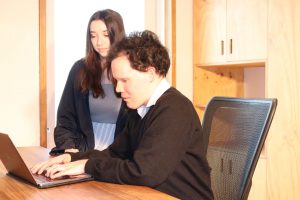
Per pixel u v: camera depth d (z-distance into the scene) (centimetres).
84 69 200
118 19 200
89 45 201
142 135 121
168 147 108
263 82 314
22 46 240
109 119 203
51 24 257
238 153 132
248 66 311
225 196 132
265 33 253
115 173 110
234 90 332
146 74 115
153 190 104
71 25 266
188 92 314
